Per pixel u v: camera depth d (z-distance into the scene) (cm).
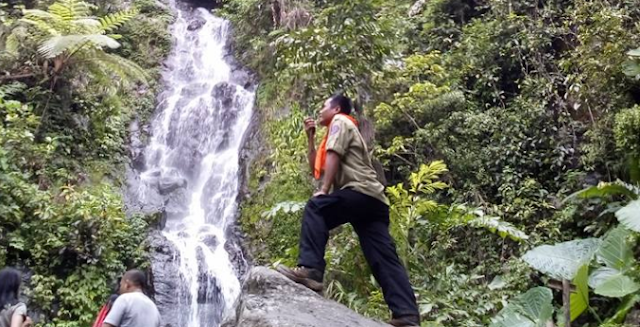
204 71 1455
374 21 865
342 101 408
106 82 1163
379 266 386
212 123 1309
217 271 1023
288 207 700
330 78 827
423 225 724
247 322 343
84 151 1118
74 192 955
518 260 788
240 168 1178
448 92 984
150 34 1491
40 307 849
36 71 1108
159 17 1567
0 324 481
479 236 862
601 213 786
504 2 1078
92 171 1098
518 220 869
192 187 1216
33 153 992
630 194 729
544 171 922
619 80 839
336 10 864
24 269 879
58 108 1107
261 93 1288
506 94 1046
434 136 947
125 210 1049
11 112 1005
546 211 870
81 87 1165
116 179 1121
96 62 1134
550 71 1003
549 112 948
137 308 438
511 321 504
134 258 958
